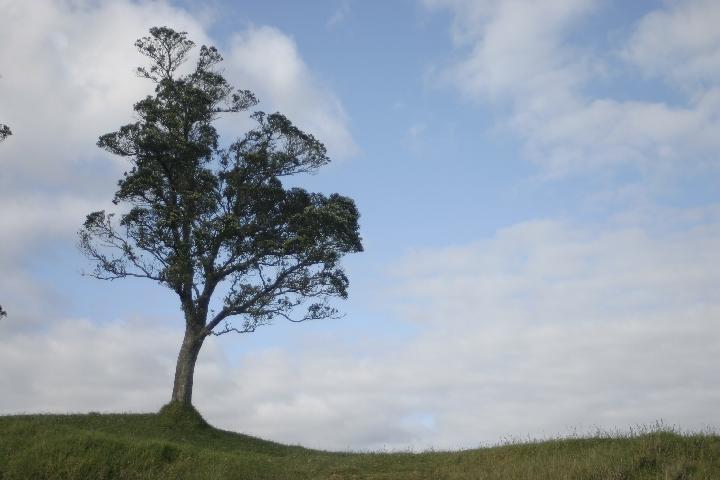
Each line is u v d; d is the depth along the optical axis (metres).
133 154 33.72
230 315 32.94
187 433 30.23
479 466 20.95
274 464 23.98
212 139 35.16
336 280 34.38
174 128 34.12
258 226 34.22
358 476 21.53
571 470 18.17
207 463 22.38
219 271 33.16
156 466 21.56
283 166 35.38
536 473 18.64
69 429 23.92
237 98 35.91
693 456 18.92
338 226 33.91
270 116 35.06
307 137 35.22
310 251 33.47
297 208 35.12
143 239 32.41
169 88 34.19
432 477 20.75
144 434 28.75
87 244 32.53
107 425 29.27
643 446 19.55
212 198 33.00
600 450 20.16
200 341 32.97
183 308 32.94
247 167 34.44
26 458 20.50
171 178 33.88
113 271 32.62
